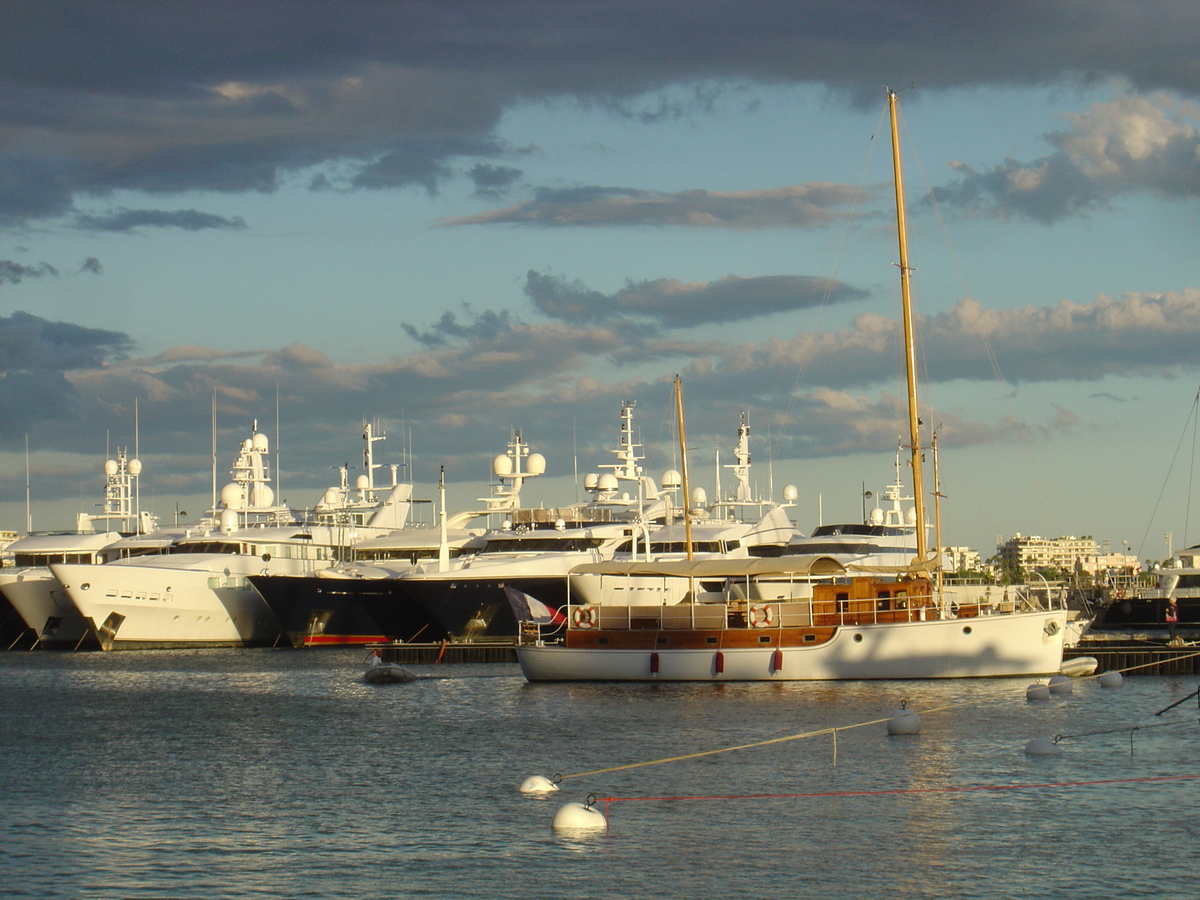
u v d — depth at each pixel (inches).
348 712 2511.1
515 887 1237.7
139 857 1362.0
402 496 5251.0
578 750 1980.8
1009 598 3388.3
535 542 4141.2
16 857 1365.7
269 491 4835.1
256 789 1717.5
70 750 2062.0
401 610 4259.4
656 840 1402.6
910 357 3041.3
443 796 1648.6
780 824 1467.8
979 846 1362.0
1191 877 1248.8
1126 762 1811.0
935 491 4227.4
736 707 2395.4
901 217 3075.8
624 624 2869.1
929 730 2098.9
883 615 2746.1
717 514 4864.7
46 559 4783.5
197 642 4143.7
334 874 1289.4
